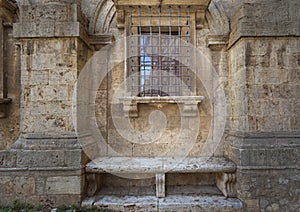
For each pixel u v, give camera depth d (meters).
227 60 4.54
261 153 3.71
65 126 3.85
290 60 3.83
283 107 3.82
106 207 3.72
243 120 3.87
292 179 3.69
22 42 3.89
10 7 4.57
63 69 3.88
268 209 3.68
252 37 3.81
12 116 4.76
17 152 3.75
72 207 3.67
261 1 3.82
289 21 3.80
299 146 3.72
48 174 3.74
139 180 4.52
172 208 3.70
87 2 4.63
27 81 3.88
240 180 3.74
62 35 3.82
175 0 4.27
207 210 3.68
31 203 3.72
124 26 4.56
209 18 4.62
